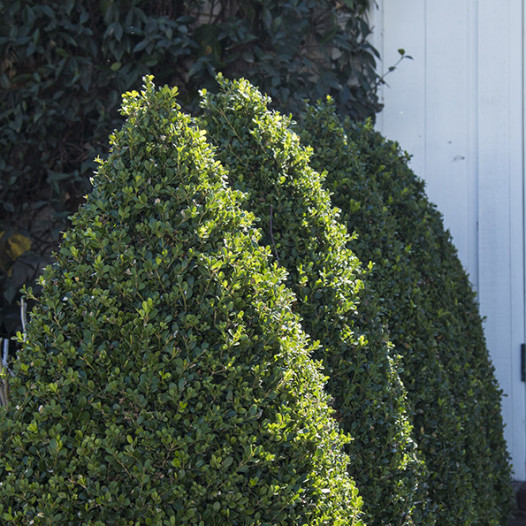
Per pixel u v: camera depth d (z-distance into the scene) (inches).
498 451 231.0
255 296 129.0
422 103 288.7
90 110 261.0
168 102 137.0
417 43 288.5
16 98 259.1
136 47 256.2
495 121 284.8
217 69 265.0
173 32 262.5
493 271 285.1
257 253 133.0
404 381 186.4
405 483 162.2
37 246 269.4
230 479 116.6
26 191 267.6
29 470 117.4
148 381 117.5
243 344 123.1
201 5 268.7
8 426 121.6
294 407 127.0
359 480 155.6
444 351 205.3
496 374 284.8
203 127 164.9
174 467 115.2
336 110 272.4
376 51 275.4
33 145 264.1
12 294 255.3
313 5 266.1
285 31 262.7
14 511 118.0
